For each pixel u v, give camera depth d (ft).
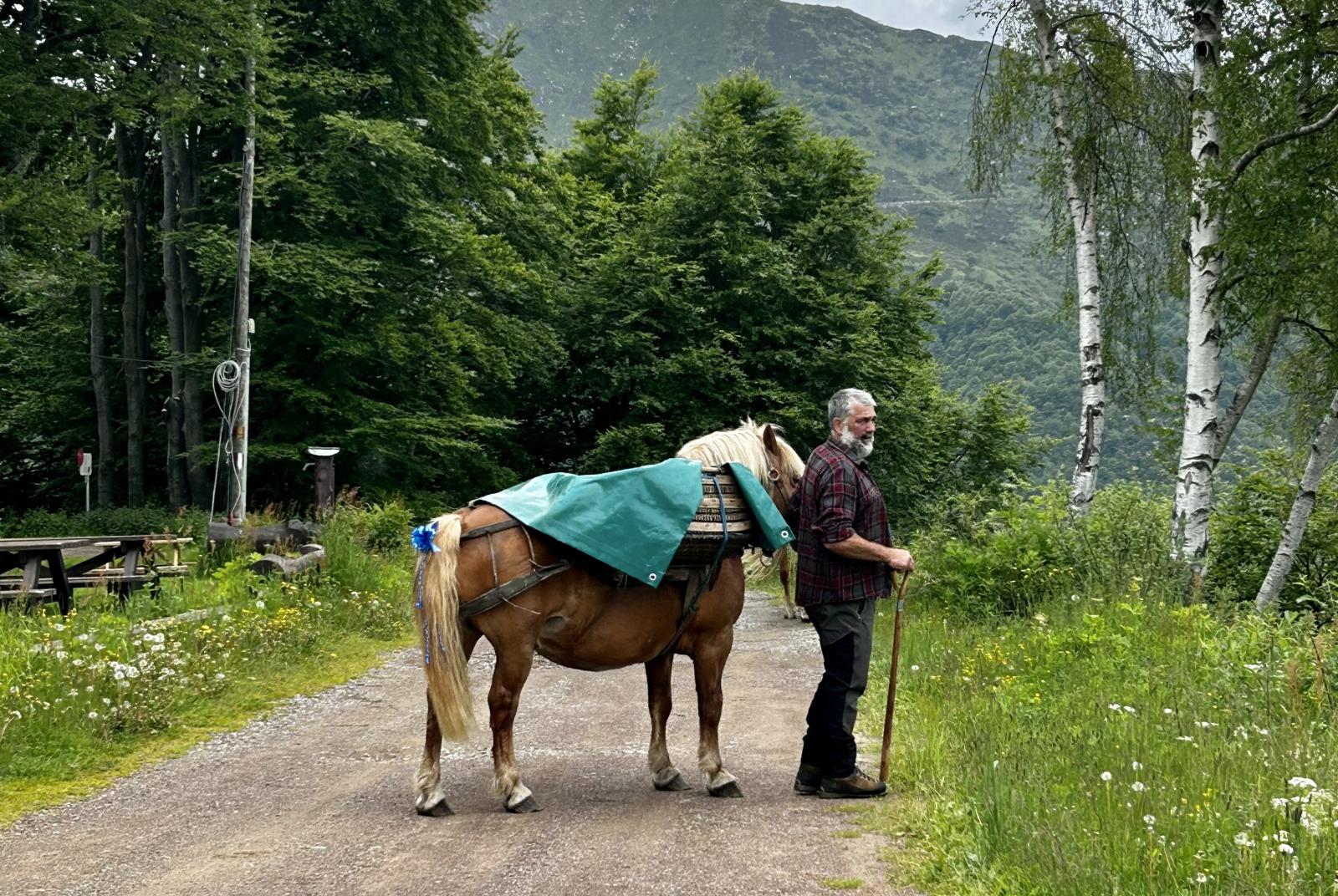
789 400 102.78
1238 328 57.26
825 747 19.34
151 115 77.92
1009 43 61.87
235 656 32.27
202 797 19.60
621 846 16.51
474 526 18.45
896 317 121.39
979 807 16.31
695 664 19.86
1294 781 14.76
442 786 20.40
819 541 19.47
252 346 85.61
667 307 106.63
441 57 96.17
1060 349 419.74
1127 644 28.17
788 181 118.11
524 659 18.35
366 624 41.37
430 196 96.89
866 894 14.32
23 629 30.35
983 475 145.69
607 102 144.25
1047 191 62.13
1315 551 56.54
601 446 103.76
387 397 96.43
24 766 20.98
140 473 96.48
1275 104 47.98
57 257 75.56
